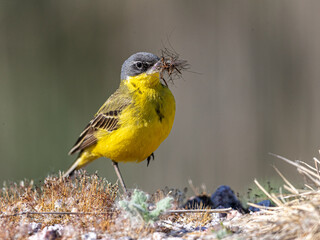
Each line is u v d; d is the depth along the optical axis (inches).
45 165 681.6
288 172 487.5
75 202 246.4
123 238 215.3
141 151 309.9
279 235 199.6
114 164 331.0
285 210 213.2
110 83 749.9
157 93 302.8
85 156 345.1
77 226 225.1
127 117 300.0
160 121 301.4
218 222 242.8
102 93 748.6
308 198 218.5
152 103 299.1
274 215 218.8
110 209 242.8
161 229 232.4
